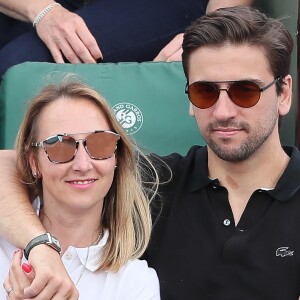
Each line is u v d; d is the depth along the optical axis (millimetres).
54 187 4594
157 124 5703
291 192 4695
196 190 4867
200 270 4688
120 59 6520
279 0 6445
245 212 4711
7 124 5695
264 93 4637
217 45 4629
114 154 4660
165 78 5762
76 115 4594
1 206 4648
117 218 4789
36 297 4117
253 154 4695
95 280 4652
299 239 4613
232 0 6621
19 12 6648
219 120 4621
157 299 4617
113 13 6535
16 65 5781
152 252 4848
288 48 4746
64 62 6391
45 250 4297
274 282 4590
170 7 6664
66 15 6410
